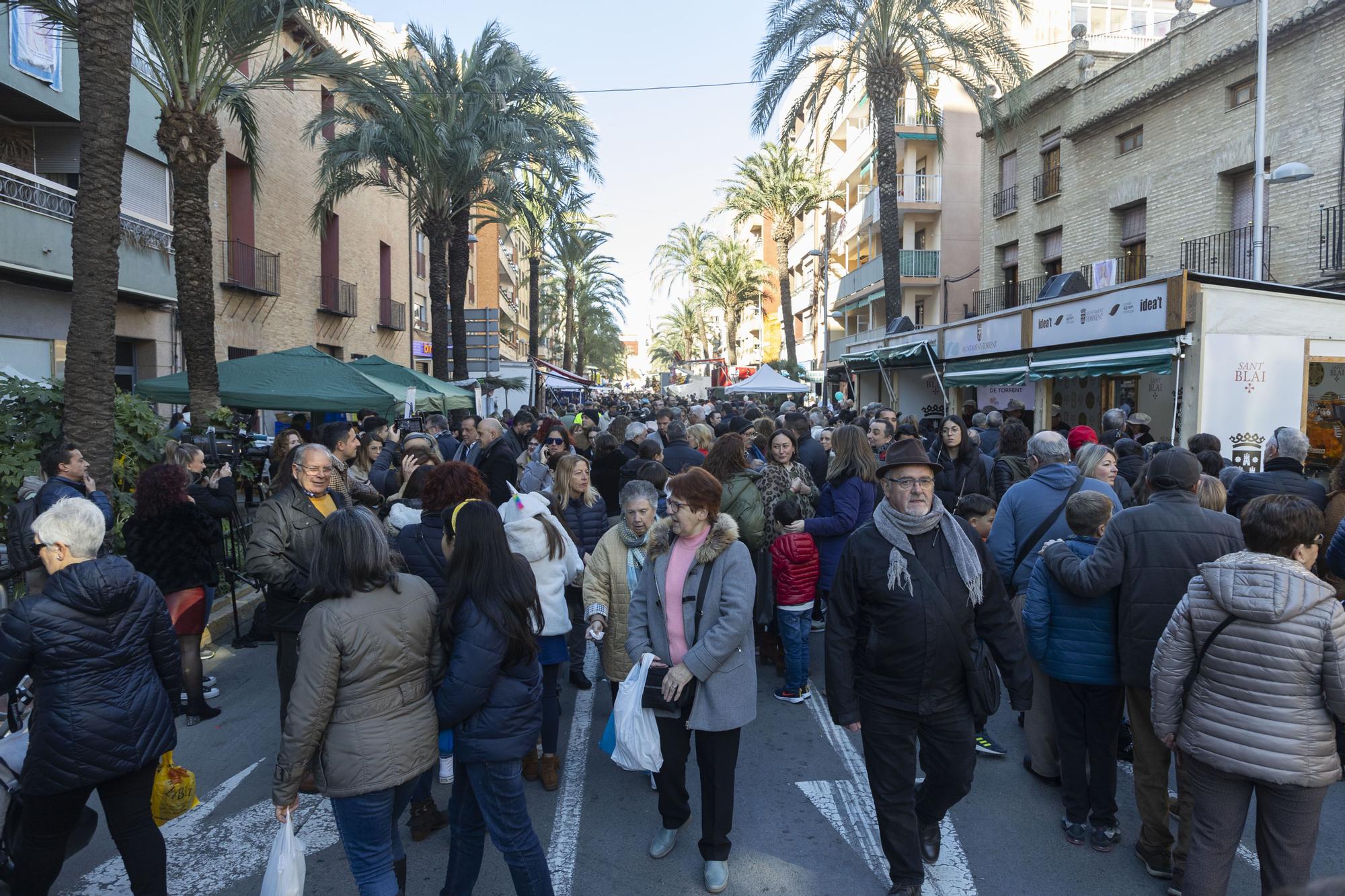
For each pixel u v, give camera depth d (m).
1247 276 15.04
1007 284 24.00
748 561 3.61
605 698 5.90
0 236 11.23
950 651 3.27
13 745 3.34
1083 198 20.28
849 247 39.62
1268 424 9.31
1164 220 17.52
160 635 3.16
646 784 4.60
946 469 7.52
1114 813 3.85
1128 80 18.53
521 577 3.11
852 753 4.98
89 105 6.93
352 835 2.87
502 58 19.19
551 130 20.25
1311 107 13.98
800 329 53.31
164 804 3.66
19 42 12.03
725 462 5.93
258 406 10.46
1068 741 3.90
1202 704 2.92
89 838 3.33
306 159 22.12
